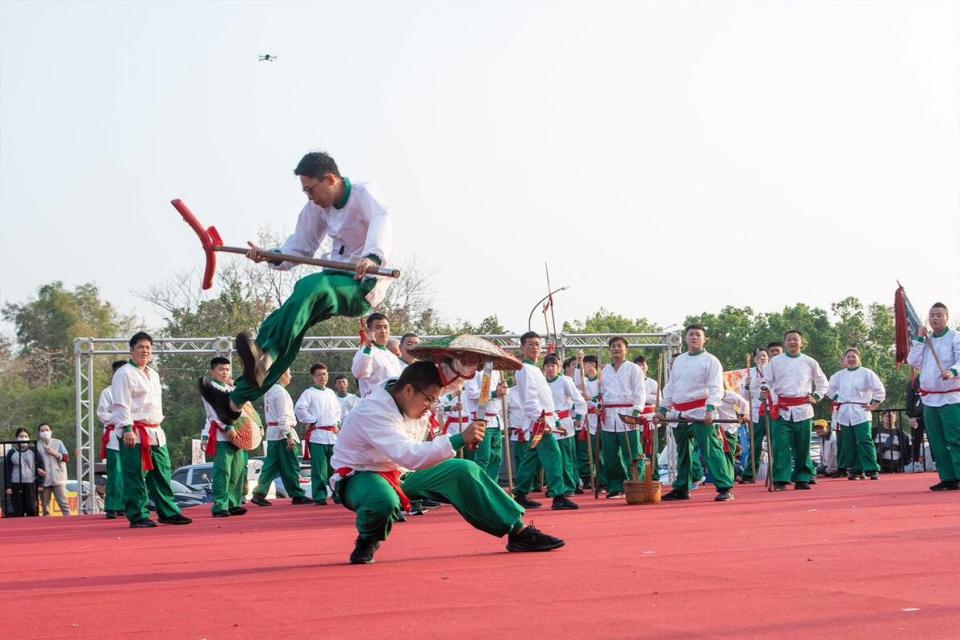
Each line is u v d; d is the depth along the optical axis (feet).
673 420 41.86
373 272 19.60
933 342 42.24
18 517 59.26
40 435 63.21
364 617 13.66
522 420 42.32
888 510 29.66
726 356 141.49
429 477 20.27
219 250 20.44
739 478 63.62
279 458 54.13
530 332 40.55
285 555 22.81
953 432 41.14
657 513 32.55
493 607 14.12
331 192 20.93
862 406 55.62
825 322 138.62
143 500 37.40
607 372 47.34
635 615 13.21
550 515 33.47
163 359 132.98
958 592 14.35
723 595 14.56
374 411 19.65
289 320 19.21
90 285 222.28
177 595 16.40
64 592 17.37
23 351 212.84
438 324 127.95
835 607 13.38
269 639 12.39
